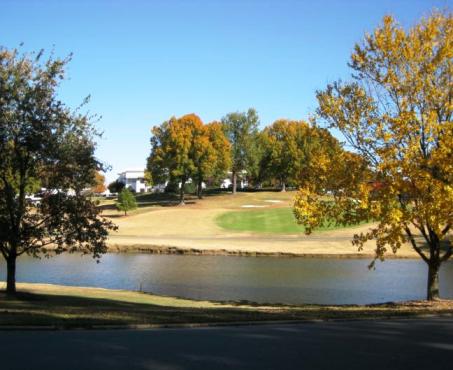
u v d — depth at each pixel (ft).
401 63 55.67
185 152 256.11
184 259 119.14
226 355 26.71
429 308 52.49
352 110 57.36
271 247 131.23
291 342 30.45
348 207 57.36
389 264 111.14
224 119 317.83
